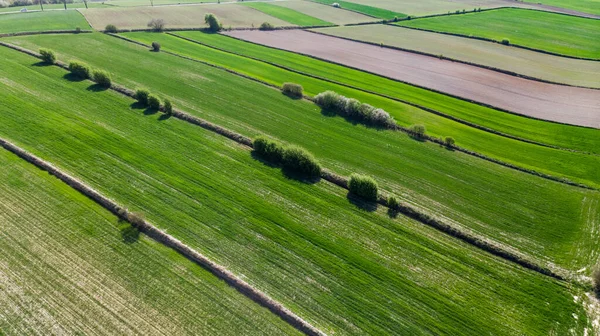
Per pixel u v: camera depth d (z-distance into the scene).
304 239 29.09
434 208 33.81
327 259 27.53
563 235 31.50
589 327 23.86
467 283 26.56
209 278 25.25
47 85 49.00
